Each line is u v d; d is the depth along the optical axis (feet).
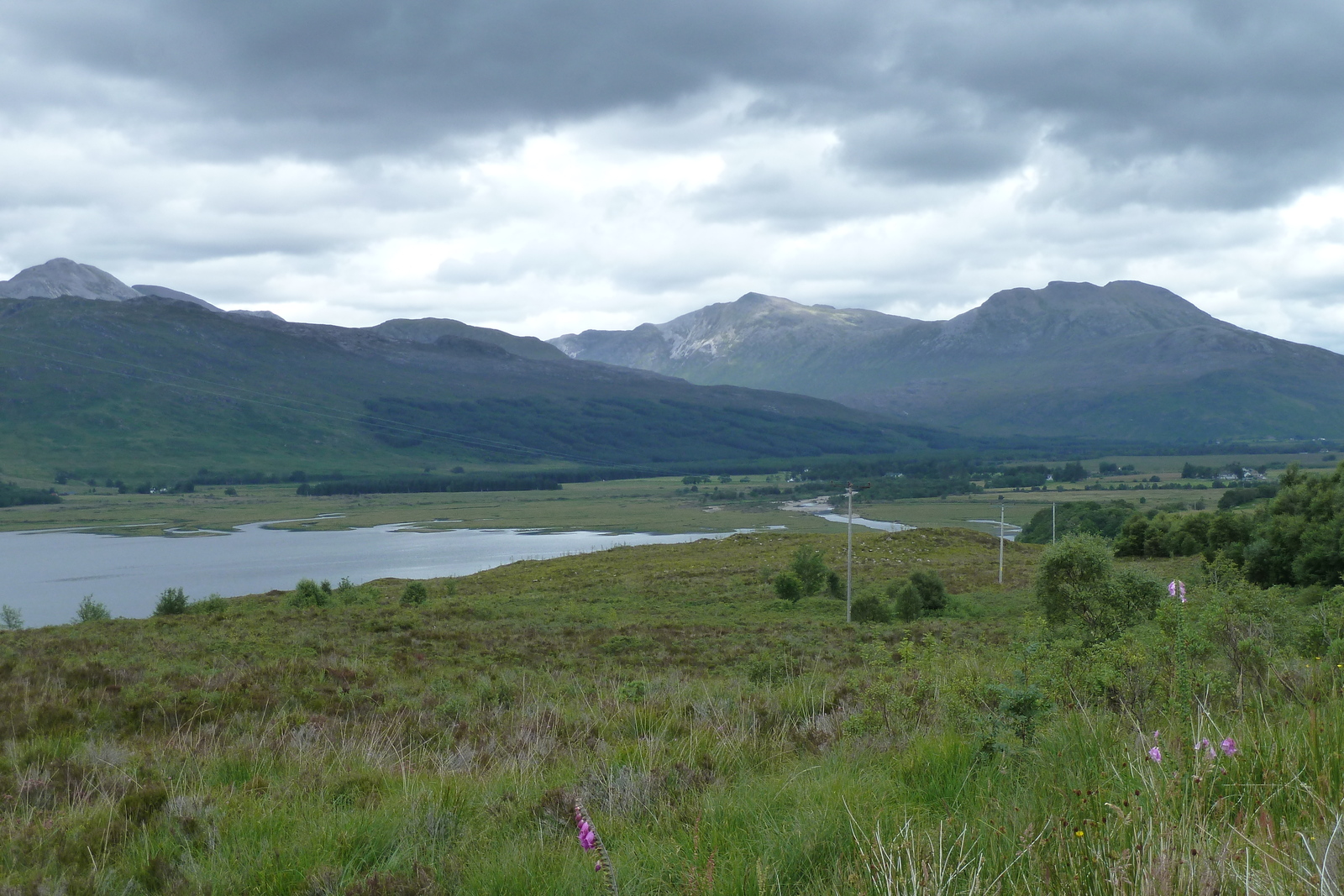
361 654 76.84
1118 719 21.48
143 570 413.80
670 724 32.94
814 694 37.73
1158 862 10.91
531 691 52.21
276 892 16.52
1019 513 655.76
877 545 312.71
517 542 545.44
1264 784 13.82
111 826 20.51
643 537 569.64
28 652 76.74
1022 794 16.80
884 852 13.32
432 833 19.54
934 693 29.63
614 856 16.28
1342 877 10.27
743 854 15.28
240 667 62.34
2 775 27.20
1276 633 33.73
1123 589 64.44
